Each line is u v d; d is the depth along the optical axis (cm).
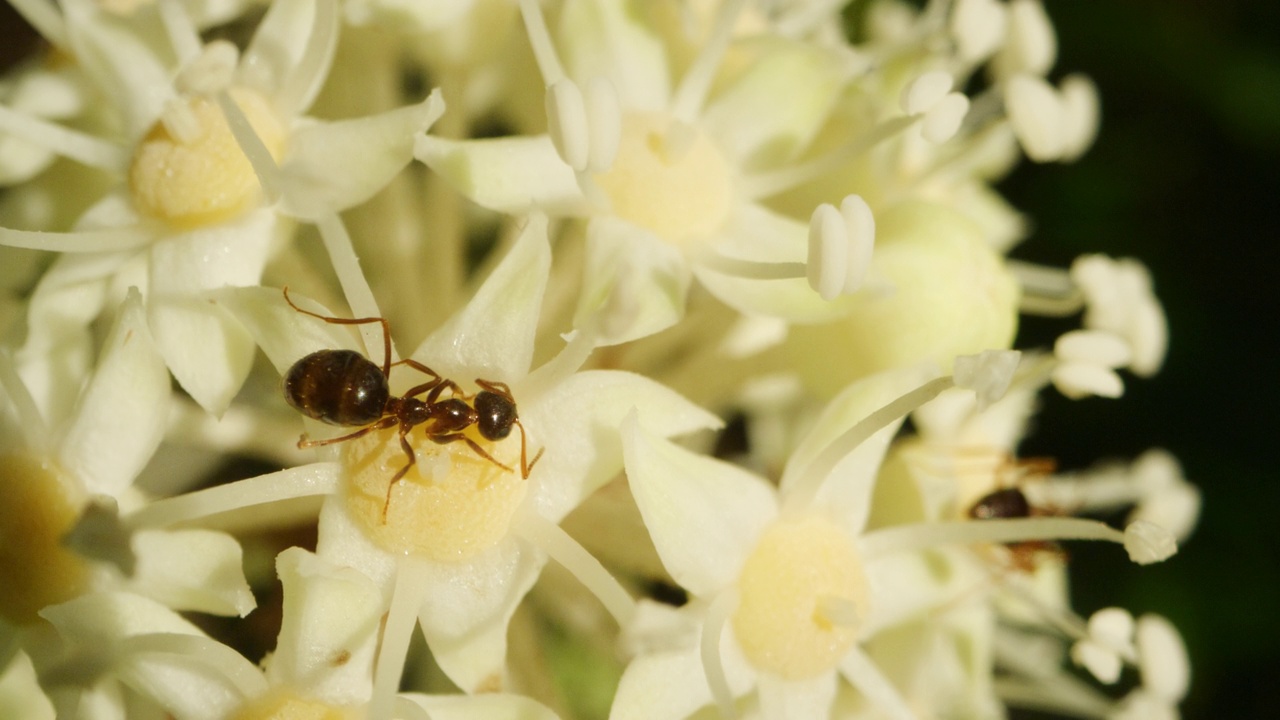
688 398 6
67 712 5
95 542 5
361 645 5
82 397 5
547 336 6
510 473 5
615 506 6
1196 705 7
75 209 6
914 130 6
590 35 6
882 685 5
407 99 6
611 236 5
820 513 5
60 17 6
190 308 5
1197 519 7
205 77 5
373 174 5
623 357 6
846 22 7
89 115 6
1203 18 7
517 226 5
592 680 6
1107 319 6
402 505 5
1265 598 7
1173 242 7
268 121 5
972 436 6
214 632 6
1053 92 6
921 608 6
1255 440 7
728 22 6
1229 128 7
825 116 6
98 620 5
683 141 5
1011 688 6
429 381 5
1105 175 7
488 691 5
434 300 6
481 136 6
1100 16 7
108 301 5
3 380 5
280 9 5
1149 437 7
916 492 6
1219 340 7
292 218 5
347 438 5
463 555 5
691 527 5
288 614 5
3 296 6
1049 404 7
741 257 6
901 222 6
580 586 6
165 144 5
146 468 6
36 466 5
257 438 6
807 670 5
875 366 6
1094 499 6
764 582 5
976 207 6
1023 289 6
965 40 6
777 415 6
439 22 6
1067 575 7
